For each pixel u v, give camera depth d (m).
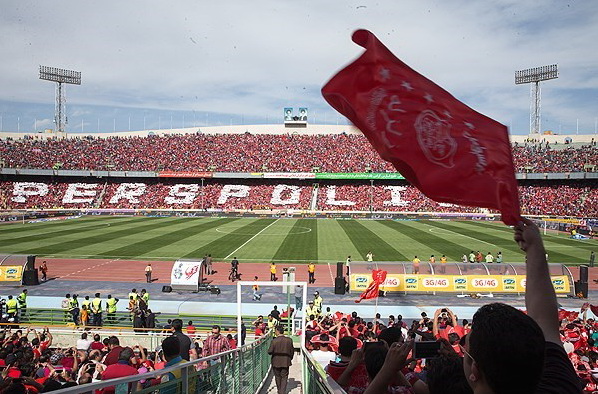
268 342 17.89
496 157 3.43
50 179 102.50
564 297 33.12
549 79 121.81
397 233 62.84
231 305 30.11
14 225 68.75
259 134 124.12
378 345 4.68
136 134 141.12
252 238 56.69
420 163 3.45
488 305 2.40
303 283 17.48
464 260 42.19
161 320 26.89
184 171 101.56
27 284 34.56
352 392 5.33
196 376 7.20
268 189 101.69
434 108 3.62
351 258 44.56
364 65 3.71
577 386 2.40
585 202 87.31
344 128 136.25
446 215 88.50
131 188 101.56
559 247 53.25
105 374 7.88
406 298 32.47
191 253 46.31
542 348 2.15
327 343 14.46
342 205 95.62
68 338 21.98
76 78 131.25
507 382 2.12
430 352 5.56
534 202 89.88
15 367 10.58
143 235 58.12
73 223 72.06
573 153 101.88
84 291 33.06
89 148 111.88
